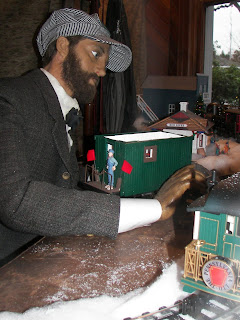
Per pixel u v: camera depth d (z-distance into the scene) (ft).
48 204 2.83
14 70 8.64
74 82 3.79
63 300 2.52
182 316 2.32
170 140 4.74
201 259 2.57
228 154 7.55
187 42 12.66
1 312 2.33
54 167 3.88
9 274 2.88
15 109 3.26
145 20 12.16
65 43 3.65
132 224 3.05
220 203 2.48
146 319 2.26
